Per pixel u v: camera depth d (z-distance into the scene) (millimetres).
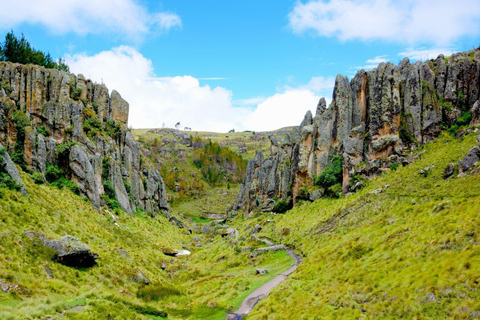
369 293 34000
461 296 27031
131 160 111750
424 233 40281
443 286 28797
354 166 83500
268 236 83625
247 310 42688
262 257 71000
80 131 90688
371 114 84500
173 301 51844
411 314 28125
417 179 64750
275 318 36438
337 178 89250
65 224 60531
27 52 109500
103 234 68938
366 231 52781
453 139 74312
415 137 80250
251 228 100125
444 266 31594
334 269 44562
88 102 103562
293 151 111625
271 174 127812
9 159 60219
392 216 53906
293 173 106062
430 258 34594
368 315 30875
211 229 138250
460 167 57875
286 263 62281
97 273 50656
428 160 69812
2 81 85688
